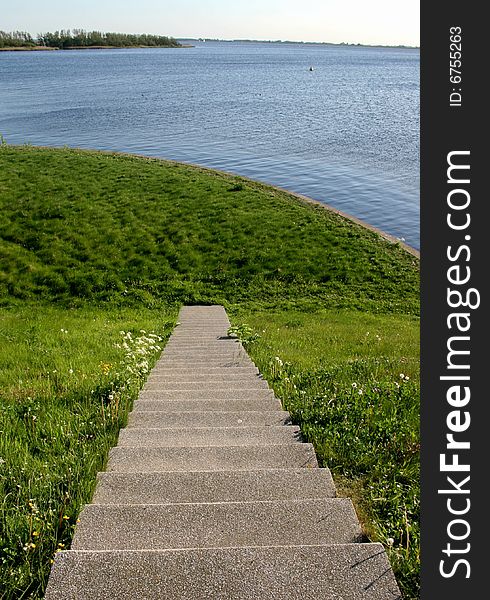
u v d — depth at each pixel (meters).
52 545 3.80
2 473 4.81
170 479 4.55
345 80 138.00
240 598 2.94
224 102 85.06
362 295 19.47
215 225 24.22
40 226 23.20
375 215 30.66
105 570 3.08
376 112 75.62
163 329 16.08
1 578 3.43
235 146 50.56
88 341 13.41
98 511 3.91
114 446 5.56
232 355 12.23
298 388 8.33
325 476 4.62
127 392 7.47
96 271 20.58
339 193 34.91
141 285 20.09
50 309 18.11
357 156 46.44
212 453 5.22
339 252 22.14
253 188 29.70
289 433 5.95
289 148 49.84
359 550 3.26
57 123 62.69
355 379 8.63
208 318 17.55
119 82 120.75
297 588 3.01
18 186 27.33
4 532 3.91
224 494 4.37
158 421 6.43
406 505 4.40
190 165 35.28
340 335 14.76
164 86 112.44
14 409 6.89
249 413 6.59
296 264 21.39
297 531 3.76
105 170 31.42
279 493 4.40
